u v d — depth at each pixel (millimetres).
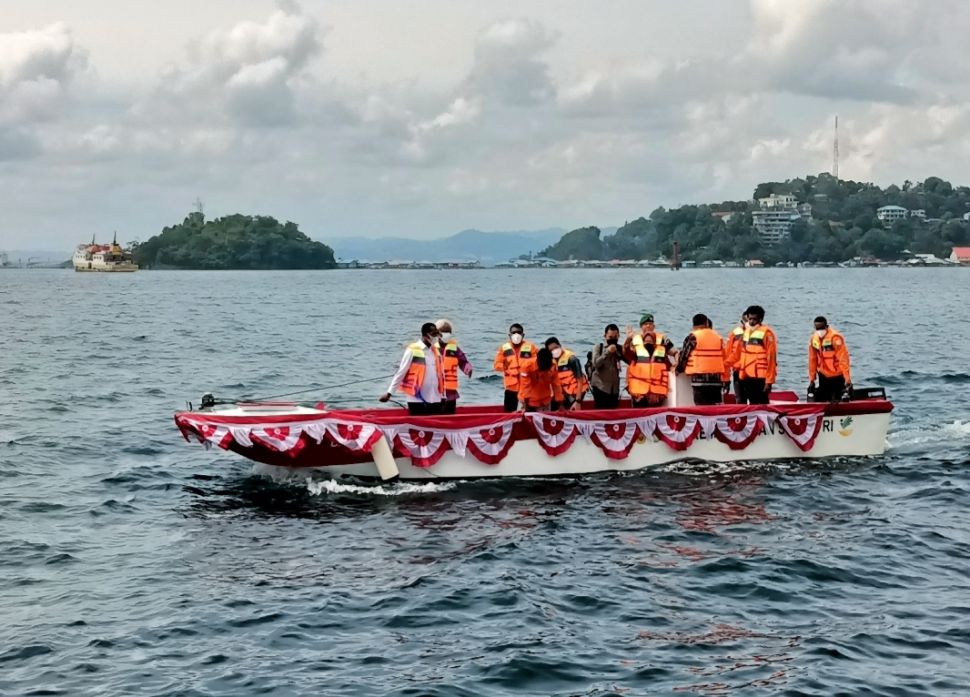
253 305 84812
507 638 10133
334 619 10594
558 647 9922
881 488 15852
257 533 13586
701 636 10203
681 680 9258
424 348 16359
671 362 17609
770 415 17219
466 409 17641
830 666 9469
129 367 34438
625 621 10570
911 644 9938
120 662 9586
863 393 18062
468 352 41125
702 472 16766
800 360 36219
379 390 28859
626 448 16641
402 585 11539
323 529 13742
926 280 161500
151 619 10578
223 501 15219
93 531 13734
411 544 13070
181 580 11750
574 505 14883
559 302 89750
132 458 18328
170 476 16828
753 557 12484
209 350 41375
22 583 11656
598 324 59125
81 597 11203
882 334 48469
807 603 11031
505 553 12656
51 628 10320
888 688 9031
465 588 11414
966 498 15211
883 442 17969
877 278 177000
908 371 31188
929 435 20094
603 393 17391
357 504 14953
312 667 9508
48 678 9250
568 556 12578
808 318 62969
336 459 15977
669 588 11469
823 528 13734
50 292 118062
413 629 10359
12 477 16812
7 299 96625
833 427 17609
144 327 55781
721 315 67688
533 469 16406
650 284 147750
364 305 85312
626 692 9039
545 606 10938
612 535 13445
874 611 10781
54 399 25953
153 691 9016
